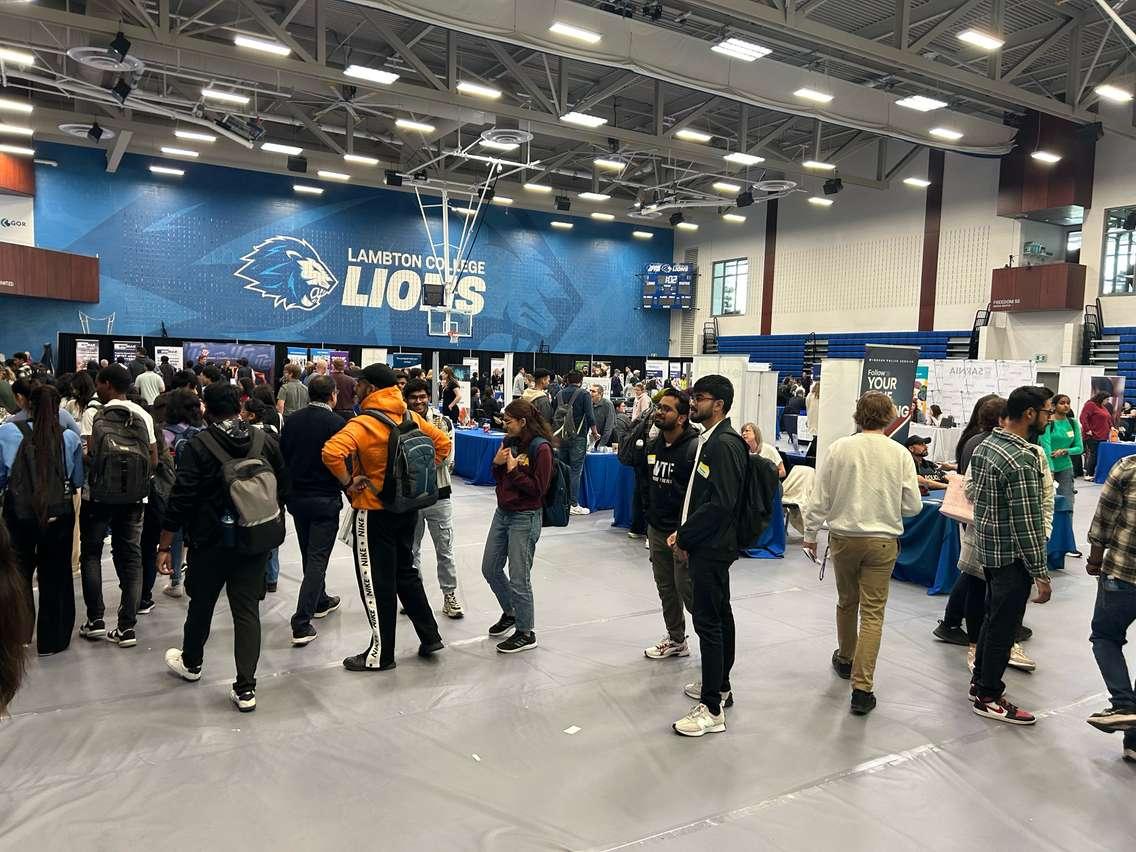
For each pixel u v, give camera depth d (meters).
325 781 2.66
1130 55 12.83
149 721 3.07
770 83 10.48
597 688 3.53
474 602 4.81
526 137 12.27
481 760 2.84
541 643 4.10
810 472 6.45
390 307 20.17
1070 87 11.69
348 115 15.47
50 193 16.22
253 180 18.31
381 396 3.65
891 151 18.94
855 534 3.36
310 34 13.32
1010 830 2.47
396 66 14.50
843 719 3.27
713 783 2.71
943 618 4.66
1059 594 5.34
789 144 19.00
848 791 2.68
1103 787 2.76
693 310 24.45
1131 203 14.80
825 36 9.20
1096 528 3.06
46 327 16.33
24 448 3.53
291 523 7.20
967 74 10.48
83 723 3.04
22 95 15.40
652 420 4.00
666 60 9.55
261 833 2.34
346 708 3.25
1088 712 3.41
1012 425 3.25
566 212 22.42
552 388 11.27
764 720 3.24
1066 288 15.16
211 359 16.48
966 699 3.51
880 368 6.89
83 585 3.90
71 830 2.33
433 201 20.47
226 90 13.92
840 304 20.17
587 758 2.87
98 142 14.88
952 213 17.75
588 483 8.15
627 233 23.88
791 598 5.11
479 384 16.94
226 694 3.35
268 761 2.78
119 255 16.97
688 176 19.39
